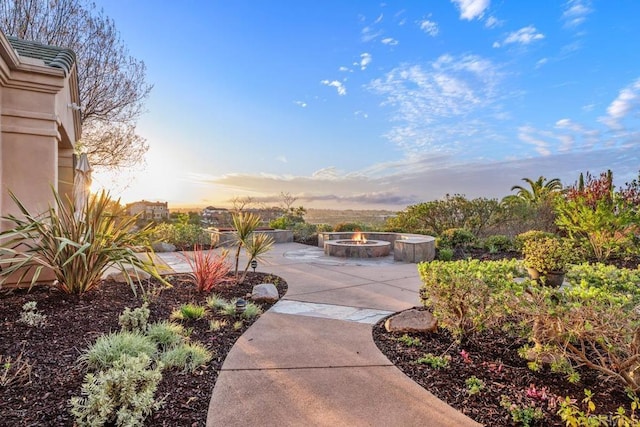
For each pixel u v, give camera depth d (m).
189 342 3.29
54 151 4.99
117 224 4.84
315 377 2.71
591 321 2.41
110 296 4.43
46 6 11.93
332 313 4.41
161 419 2.11
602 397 2.37
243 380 2.65
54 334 3.17
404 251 8.55
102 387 1.99
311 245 12.32
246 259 8.70
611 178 9.16
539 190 19.09
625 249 7.97
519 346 3.21
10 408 2.07
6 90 4.69
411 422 2.13
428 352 3.16
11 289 4.41
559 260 4.35
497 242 9.84
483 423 2.11
